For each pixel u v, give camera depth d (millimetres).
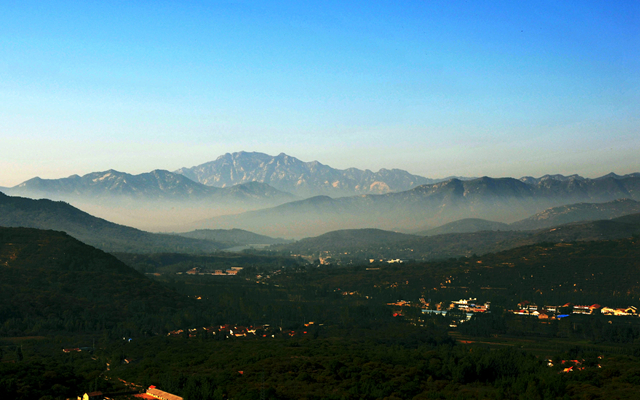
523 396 138000
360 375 152250
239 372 155500
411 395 140625
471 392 145625
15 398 129250
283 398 130750
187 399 127500
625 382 144625
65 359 183250
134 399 129625
